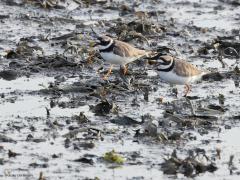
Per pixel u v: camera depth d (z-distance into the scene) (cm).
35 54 2084
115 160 1376
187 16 2575
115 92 1778
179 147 1457
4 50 2111
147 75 1945
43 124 1565
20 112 1638
